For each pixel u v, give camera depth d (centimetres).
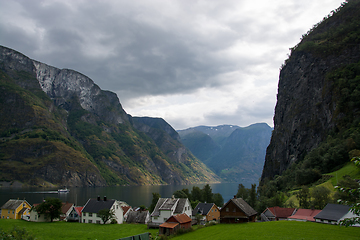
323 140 18938
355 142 14812
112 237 6800
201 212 10900
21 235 3906
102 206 10062
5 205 11688
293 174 17400
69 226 8594
